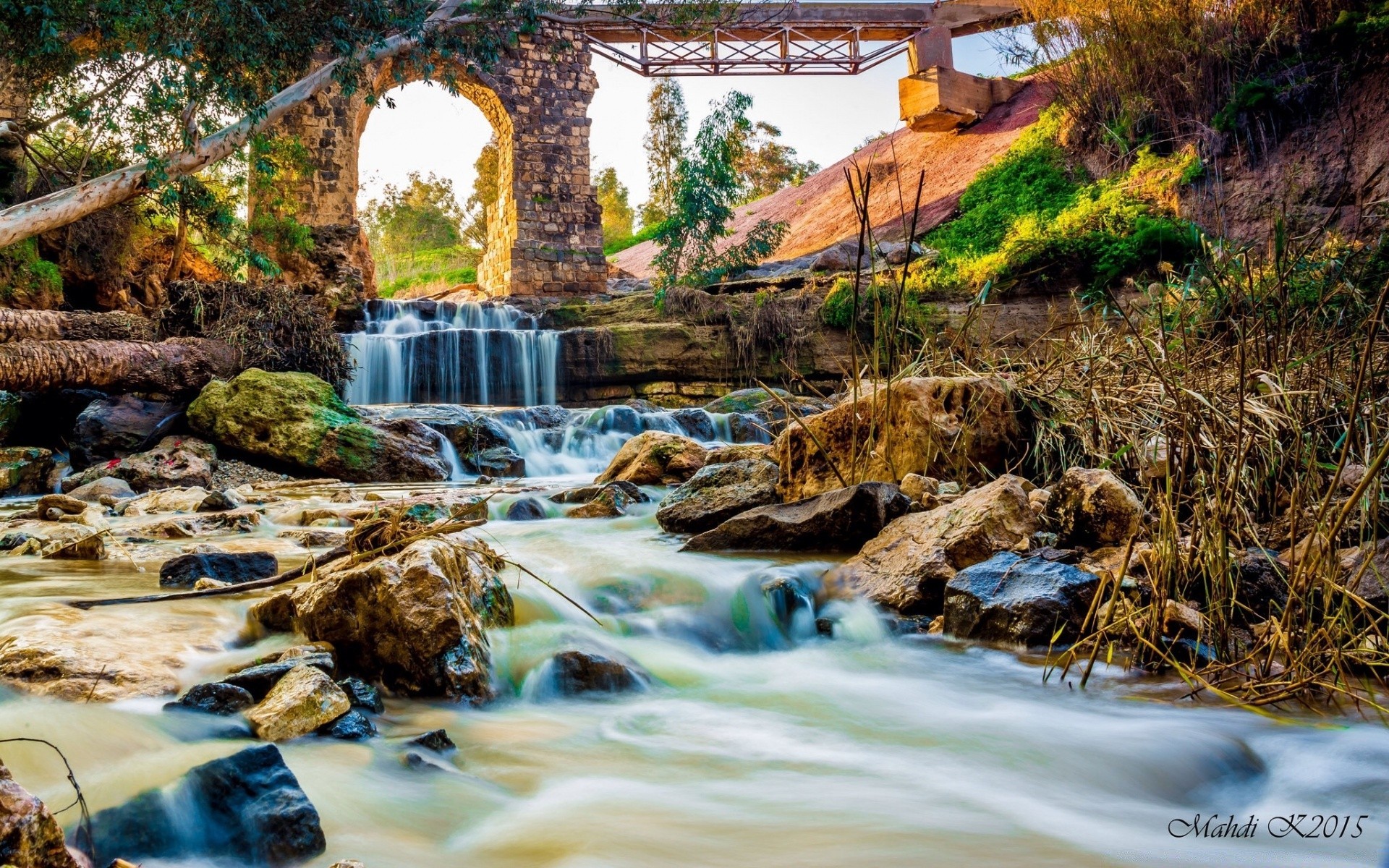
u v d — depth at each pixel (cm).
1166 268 795
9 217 1365
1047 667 435
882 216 2711
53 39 1388
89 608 450
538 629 464
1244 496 524
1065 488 560
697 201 2370
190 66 1494
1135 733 359
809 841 277
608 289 2719
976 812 298
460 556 444
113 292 1897
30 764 276
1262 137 1880
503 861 261
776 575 541
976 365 836
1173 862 263
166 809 257
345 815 278
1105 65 2242
